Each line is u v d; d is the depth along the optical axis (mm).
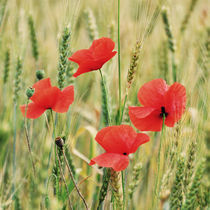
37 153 1272
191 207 1142
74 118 1215
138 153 1245
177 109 1102
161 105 1106
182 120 1152
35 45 1438
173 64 1406
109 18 1448
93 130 1294
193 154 1145
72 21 1246
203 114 1159
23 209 1243
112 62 1349
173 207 1151
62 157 1144
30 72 1429
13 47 1388
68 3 1231
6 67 1384
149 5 1190
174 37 1421
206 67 1379
